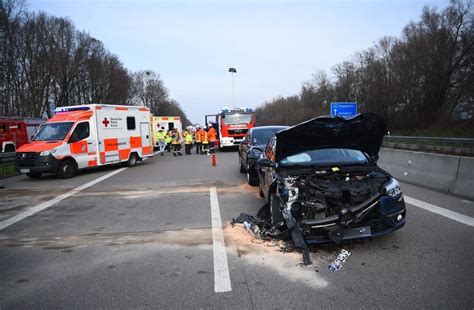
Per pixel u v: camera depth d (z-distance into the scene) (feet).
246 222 20.04
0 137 77.82
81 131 45.06
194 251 16.63
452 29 137.39
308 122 17.46
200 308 11.52
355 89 185.57
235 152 78.18
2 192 35.35
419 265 13.93
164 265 15.15
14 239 19.71
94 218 23.61
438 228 18.24
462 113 135.03
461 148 50.88
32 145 42.86
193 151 88.99
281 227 17.38
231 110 79.41
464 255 14.71
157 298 12.28
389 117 153.38
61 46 167.12
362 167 18.15
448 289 11.96
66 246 18.19
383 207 15.40
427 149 59.41
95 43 191.72
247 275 13.80
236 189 31.78
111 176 44.01
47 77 160.66
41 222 23.17
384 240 16.78
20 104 150.61
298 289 12.50
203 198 28.45
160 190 32.81
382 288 12.26
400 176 32.99
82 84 186.09
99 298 12.46
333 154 19.74
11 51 141.79
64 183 39.68
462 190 25.20
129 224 21.79
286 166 19.02
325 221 14.90
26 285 13.75
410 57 144.56
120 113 51.39
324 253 15.53
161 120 104.83
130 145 53.36
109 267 15.21
